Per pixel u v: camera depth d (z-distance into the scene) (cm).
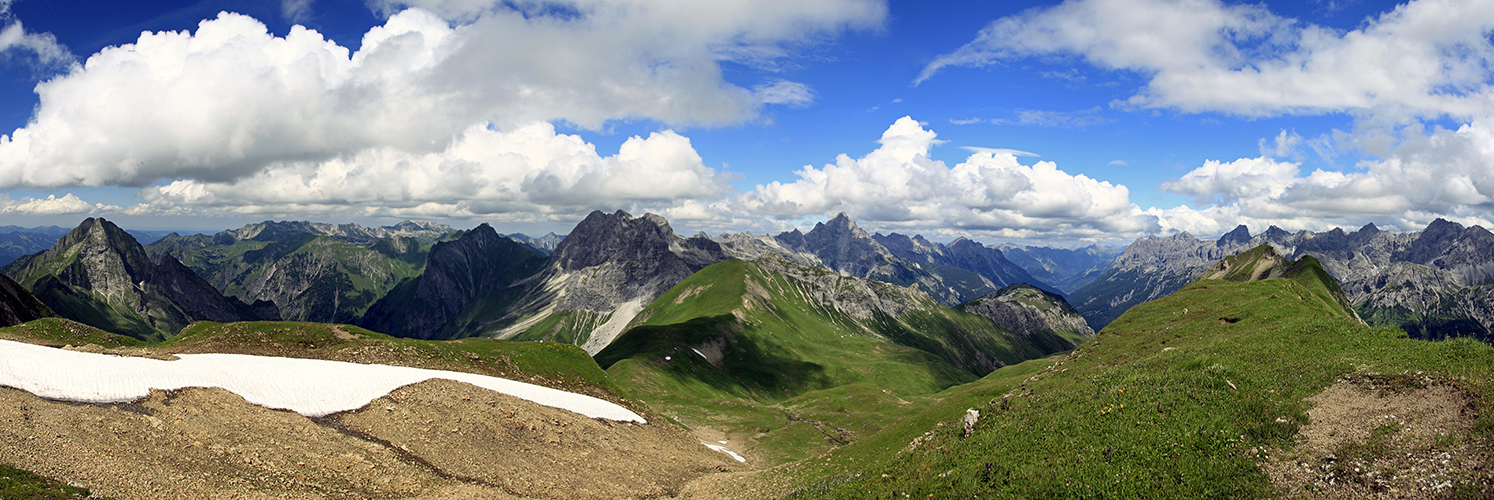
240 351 8906
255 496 4097
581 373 11206
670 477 7025
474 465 5684
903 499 4150
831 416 13938
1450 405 3419
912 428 7638
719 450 9744
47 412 4219
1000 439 4516
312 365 7094
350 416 5825
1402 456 3195
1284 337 5594
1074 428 4350
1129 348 10025
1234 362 5041
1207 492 3441
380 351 9394
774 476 6694
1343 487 3183
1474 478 2883
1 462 3569
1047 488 3744
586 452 6869
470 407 6719
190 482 4022
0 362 4731
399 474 5053
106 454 4009
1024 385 8800
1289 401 4012
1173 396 4391
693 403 14512
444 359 9800
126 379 5025
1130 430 4122
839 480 5169
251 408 5294
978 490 3922
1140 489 3588
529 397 8112
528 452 6331
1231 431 3850
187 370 5600
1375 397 3769
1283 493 3294
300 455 4819
